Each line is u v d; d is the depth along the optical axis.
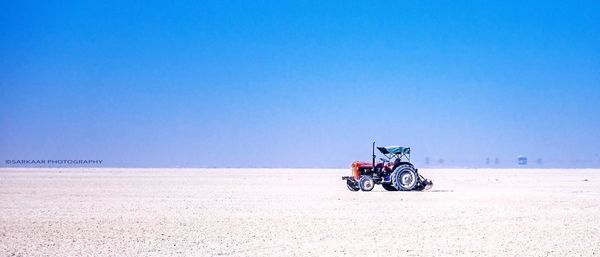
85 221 20.45
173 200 28.50
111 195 31.67
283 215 22.19
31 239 16.88
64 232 18.09
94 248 15.61
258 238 17.14
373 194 32.12
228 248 15.67
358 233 17.97
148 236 17.44
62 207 24.98
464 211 23.53
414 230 18.56
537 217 21.77
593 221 20.75
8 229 18.61
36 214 22.39
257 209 24.23
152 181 48.94
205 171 87.88
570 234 17.86
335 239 16.97
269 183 46.28
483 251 15.20
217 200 28.52
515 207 25.16
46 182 45.97
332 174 73.44
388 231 18.38
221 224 19.80
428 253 14.95
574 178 58.16
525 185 43.22
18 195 31.53
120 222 20.23
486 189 37.53
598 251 15.24
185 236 17.47
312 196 30.94
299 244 16.22
